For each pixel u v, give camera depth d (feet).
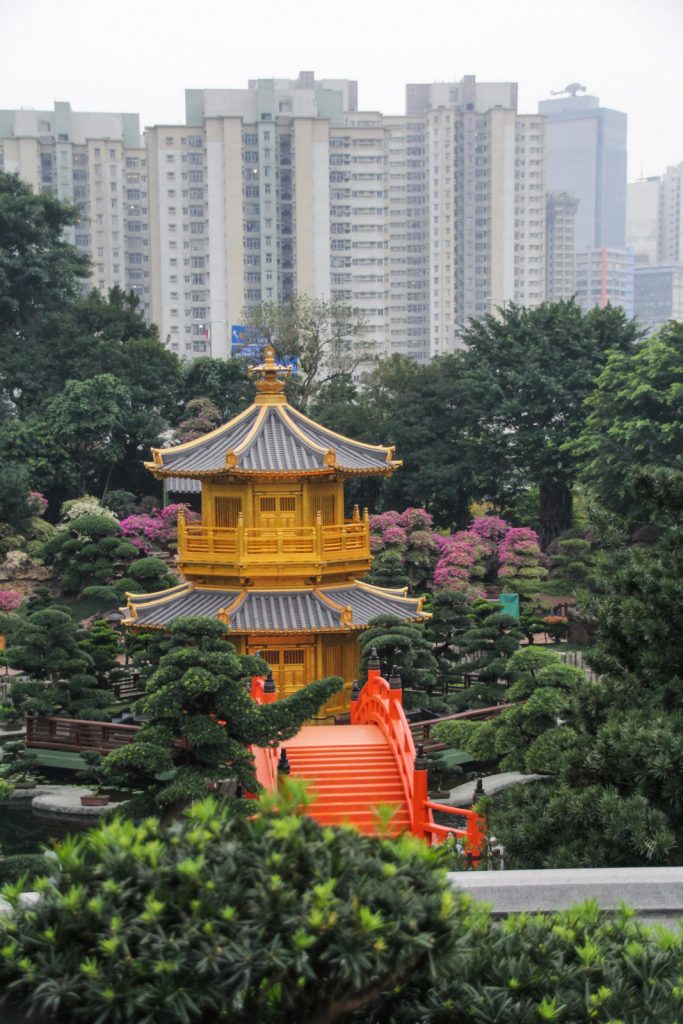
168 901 26.07
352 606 136.46
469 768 133.80
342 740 109.40
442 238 635.66
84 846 27.86
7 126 579.48
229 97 558.56
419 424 278.46
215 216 559.38
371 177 590.14
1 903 34.76
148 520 245.04
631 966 30.71
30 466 258.37
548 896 38.88
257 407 144.15
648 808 51.11
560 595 211.20
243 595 134.21
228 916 25.61
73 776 132.26
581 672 97.91
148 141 565.94
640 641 61.11
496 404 268.41
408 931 26.53
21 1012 26.76
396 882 27.25
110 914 25.84
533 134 643.86
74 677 136.67
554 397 264.31
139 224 595.06
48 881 27.66
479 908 33.47
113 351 288.30
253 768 76.02
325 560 135.13
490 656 138.72
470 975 30.42
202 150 560.20
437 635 156.87
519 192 649.61
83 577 220.64
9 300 294.66
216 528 136.26
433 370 289.74
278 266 569.23
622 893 39.06
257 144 556.10
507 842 57.16
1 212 294.87
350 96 636.89
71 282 319.88
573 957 31.40
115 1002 25.31
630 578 63.31
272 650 132.77
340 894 26.50
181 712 75.51
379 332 602.85
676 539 63.52
